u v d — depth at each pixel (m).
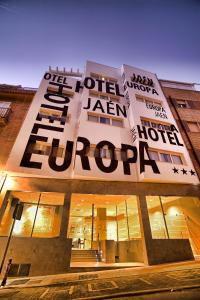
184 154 15.59
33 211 15.09
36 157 12.60
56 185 12.08
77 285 6.75
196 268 7.87
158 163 13.99
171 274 7.26
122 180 12.80
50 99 16.62
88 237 16.58
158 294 4.93
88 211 17.39
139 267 10.05
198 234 14.36
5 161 12.59
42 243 10.01
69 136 14.67
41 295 5.69
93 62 21.77
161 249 11.13
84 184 12.44
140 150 14.27
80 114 15.49
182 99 21.66
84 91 17.78
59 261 9.71
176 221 15.22
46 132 14.27
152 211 16.61
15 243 9.75
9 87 18.58
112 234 17.03
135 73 21.19
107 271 9.52
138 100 19.14
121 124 16.80
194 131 18.61
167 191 13.43
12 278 8.83
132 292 5.26
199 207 13.70
